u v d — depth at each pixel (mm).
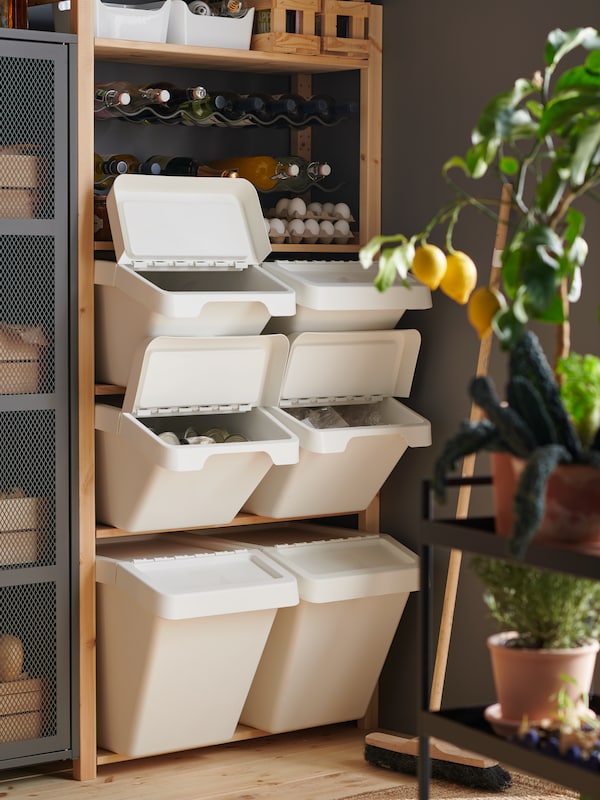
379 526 3695
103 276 3135
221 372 3197
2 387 3064
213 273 3441
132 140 3605
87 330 3162
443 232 3477
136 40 3232
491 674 3348
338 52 3559
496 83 3293
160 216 3189
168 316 3000
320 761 3375
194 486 3160
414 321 3590
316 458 3293
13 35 3014
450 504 3455
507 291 1922
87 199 3141
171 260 3166
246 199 3357
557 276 1803
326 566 3383
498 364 3326
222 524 3334
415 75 3533
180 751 3463
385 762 3297
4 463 3082
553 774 1741
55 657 3168
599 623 1970
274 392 3312
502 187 3266
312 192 3852
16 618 3121
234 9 3391
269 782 3193
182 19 3326
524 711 1891
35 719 3154
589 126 1818
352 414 3551
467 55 3371
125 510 3197
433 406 3529
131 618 3127
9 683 3111
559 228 2352
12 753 3121
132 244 3111
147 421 3428
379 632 3461
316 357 3340
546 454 1692
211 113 3396
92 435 3184
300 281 3264
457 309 3443
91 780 3217
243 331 3215
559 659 1877
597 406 1822
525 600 1901
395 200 3621
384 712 3707
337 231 3627
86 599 3193
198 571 3219
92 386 3176
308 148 3863
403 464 3617
